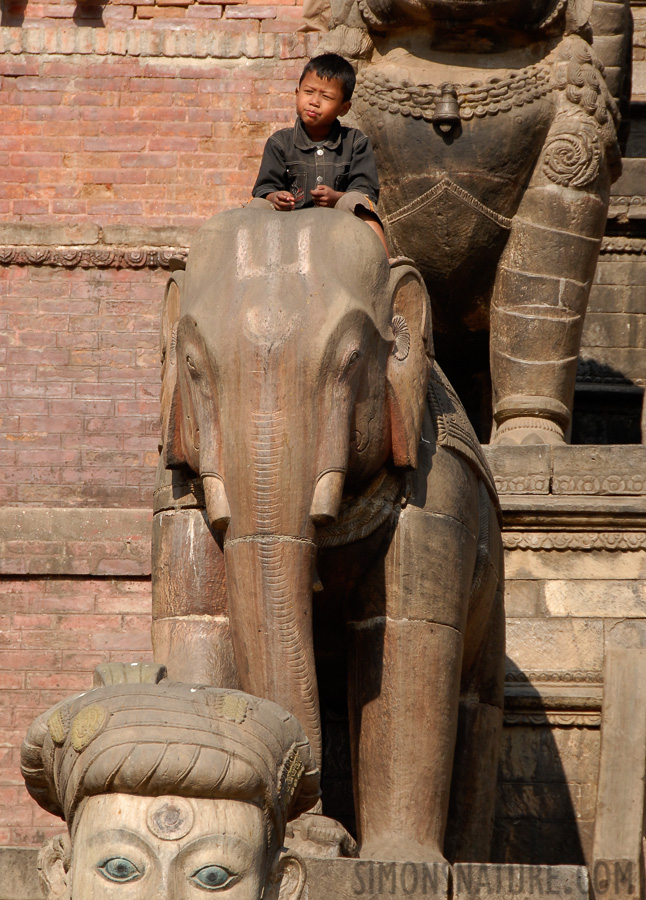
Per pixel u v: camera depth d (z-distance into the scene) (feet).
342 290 30.78
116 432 63.93
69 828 23.97
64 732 23.77
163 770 22.66
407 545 32.42
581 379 67.51
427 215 53.01
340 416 30.17
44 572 54.08
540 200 53.31
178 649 32.32
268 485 29.66
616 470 47.57
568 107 53.42
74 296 65.72
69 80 70.95
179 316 32.22
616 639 45.75
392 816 31.76
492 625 38.14
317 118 36.55
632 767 41.37
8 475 63.10
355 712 32.58
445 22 53.01
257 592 29.58
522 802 43.55
